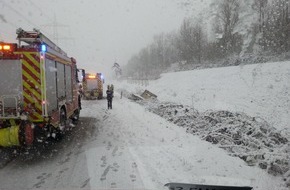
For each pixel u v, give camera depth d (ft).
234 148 28.60
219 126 35.12
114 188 20.70
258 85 73.67
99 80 98.78
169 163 25.73
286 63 88.58
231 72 102.53
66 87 41.04
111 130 41.47
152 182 21.61
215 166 24.56
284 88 65.36
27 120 28.50
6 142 27.68
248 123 33.81
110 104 67.62
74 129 42.98
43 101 29.66
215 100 70.38
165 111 54.65
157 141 33.81
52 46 35.04
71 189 20.67
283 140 31.78
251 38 133.08
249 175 22.49
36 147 32.40
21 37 30.09
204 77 111.86
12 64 29.25
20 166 25.91
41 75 29.43
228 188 10.51
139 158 27.48
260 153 25.53
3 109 28.40
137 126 43.70
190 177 22.25
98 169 24.76
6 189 20.81
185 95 88.07
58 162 26.94
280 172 22.98
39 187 21.11
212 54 157.58
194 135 35.88
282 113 51.06
